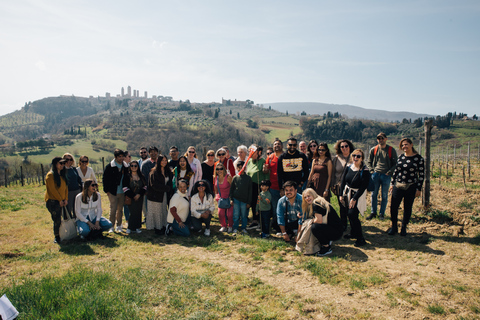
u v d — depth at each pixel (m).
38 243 7.34
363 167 6.40
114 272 5.39
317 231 6.00
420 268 5.30
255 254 6.32
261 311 4.12
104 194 15.48
